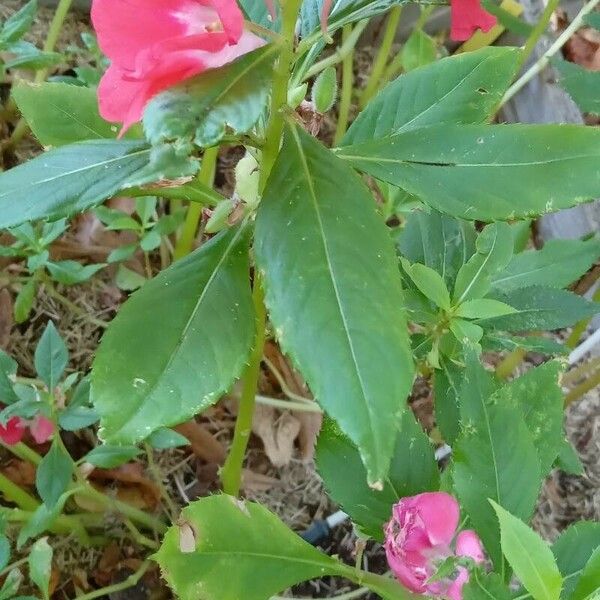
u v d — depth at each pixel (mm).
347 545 464
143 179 195
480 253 320
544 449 297
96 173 227
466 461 263
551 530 483
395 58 587
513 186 227
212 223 266
